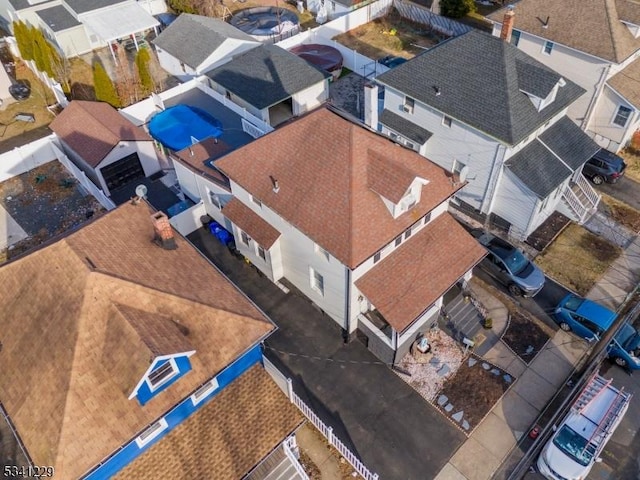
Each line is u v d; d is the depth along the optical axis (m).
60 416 17.05
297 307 28.03
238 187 27.30
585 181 33.62
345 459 21.83
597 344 25.42
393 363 24.84
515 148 28.97
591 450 20.66
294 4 61.72
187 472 18.88
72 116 36.84
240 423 20.19
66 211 34.91
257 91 40.44
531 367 25.00
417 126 33.28
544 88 28.67
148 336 17.80
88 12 48.88
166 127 37.31
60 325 18.72
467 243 26.03
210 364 19.36
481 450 22.11
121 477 18.47
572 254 30.59
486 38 31.17
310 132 25.34
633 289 28.41
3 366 19.27
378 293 23.41
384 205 23.56
